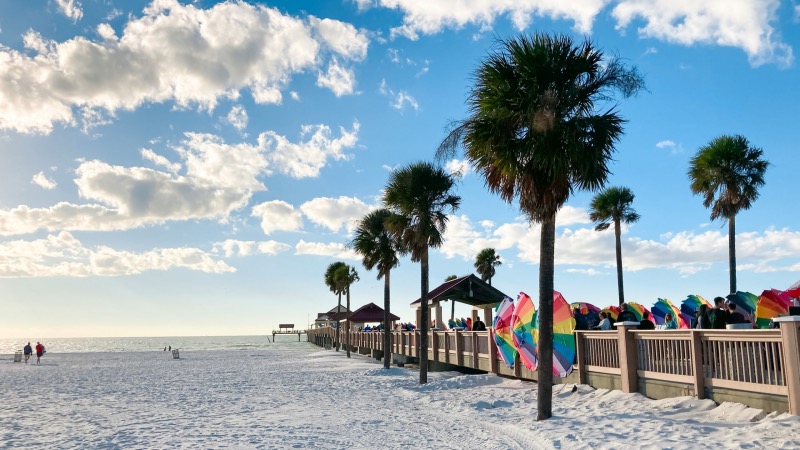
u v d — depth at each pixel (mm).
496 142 11031
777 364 8766
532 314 16047
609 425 9445
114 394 19609
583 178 10914
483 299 26969
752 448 7016
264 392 19312
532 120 10656
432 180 20266
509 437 9711
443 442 9562
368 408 14531
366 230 28188
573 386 13969
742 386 9219
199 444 9844
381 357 38594
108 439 10672
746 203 26125
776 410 8586
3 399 18312
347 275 46594
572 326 14633
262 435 10641
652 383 11586
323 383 22250
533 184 10906
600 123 10883
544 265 11281
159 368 35344
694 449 7301
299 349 74188
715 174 26359
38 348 45875
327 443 9719
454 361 23656
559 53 10930
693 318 14133
